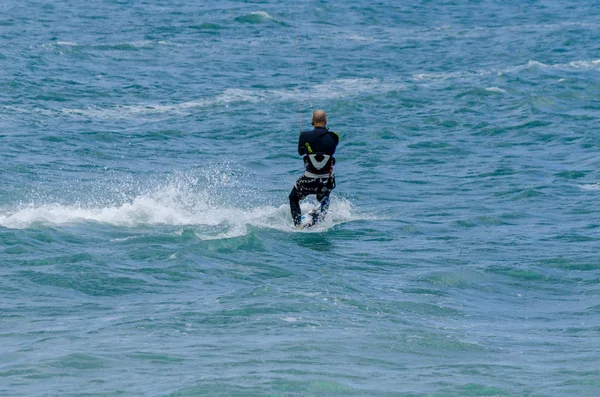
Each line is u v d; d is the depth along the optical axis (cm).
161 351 3328
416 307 4178
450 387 2978
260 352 3322
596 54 16162
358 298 4244
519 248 5469
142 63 14512
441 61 15675
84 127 9812
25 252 4959
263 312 3919
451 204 6794
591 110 11169
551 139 9506
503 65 15125
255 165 8394
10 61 13575
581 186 7375
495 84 13125
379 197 7044
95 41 16400
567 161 8431
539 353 3494
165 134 9669
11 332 3641
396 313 4041
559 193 7125
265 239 5441
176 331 3628
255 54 15925
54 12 19888
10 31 16925
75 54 14750
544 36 18475
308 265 4972
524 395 2922
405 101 11838
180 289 4381
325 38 18288
